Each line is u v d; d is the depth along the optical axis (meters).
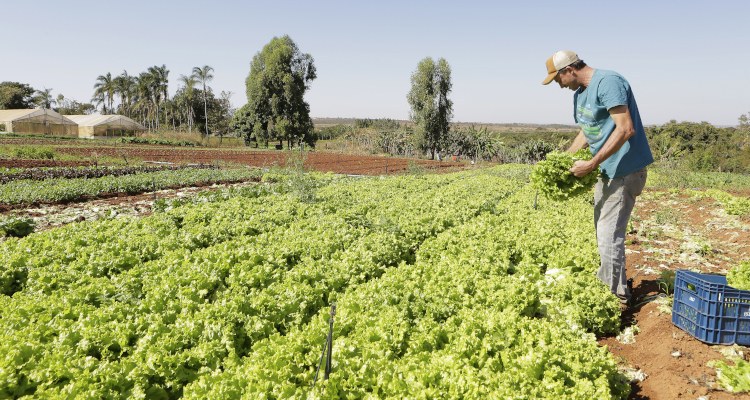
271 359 5.39
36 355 5.50
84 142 65.75
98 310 6.60
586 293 7.39
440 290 7.42
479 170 38.59
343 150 86.19
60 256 9.39
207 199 17.55
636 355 6.45
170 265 8.82
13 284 8.53
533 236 11.14
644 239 12.64
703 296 6.15
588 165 7.49
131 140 73.75
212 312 6.56
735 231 13.48
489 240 10.66
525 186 23.61
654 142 67.94
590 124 7.66
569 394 5.00
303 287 7.54
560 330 6.21
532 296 7.29
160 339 5.94
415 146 78.19
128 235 11.06
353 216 13.48
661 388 5.55
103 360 5.62
